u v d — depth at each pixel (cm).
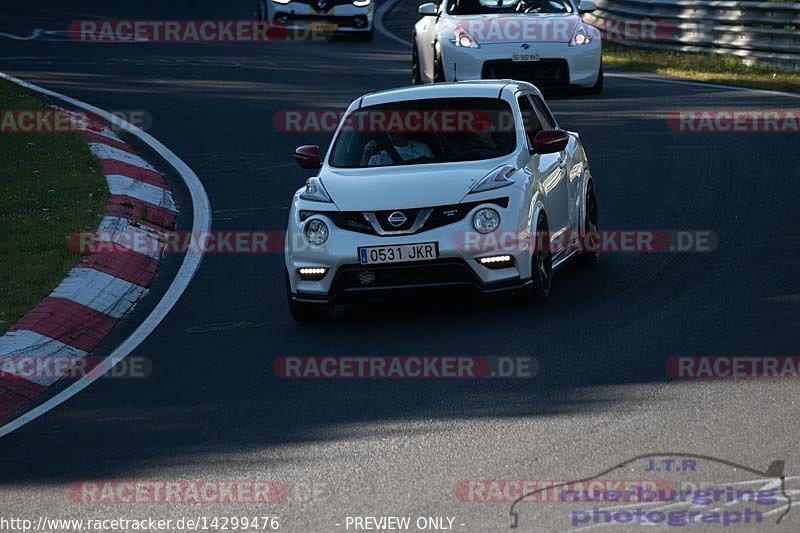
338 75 7438
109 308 3412
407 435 2183
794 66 7106
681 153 4984
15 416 2616
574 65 6341
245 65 7906
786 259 3334
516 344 2741
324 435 2227
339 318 3188
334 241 2998
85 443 2339
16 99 6322
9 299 3316
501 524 1745
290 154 5434
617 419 2164
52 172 4856
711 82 6900
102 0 11619
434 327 2972
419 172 3105
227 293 3531
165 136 5844
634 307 2991
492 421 2219
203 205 4672
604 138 5369
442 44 6431
